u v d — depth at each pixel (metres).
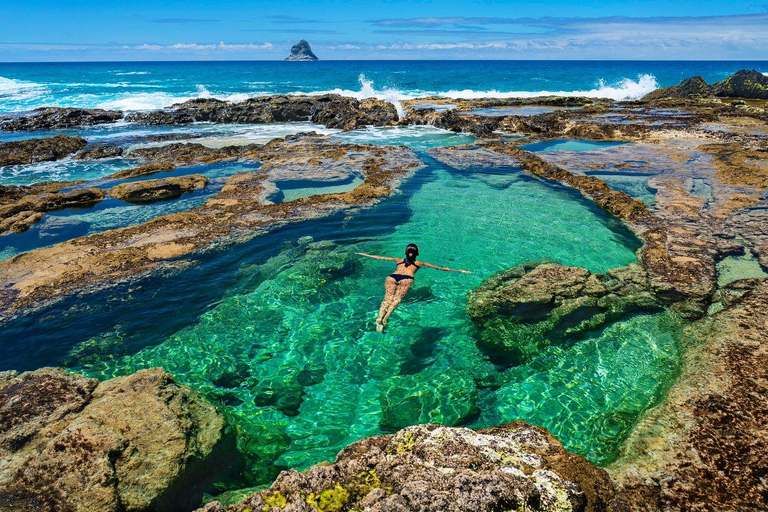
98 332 8.14
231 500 4.84
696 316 8.34
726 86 40.34
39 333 8.07
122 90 54.34
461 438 4.76
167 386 6.02
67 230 12.70
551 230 12.38
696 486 4.73
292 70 118.44
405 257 9.85
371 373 7.25
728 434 5.33
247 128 31.17
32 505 4.32
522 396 6.71
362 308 8.98
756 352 6.73
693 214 12.87
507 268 10.29
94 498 4.44
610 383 6.91
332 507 3.93
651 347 7.66
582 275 9.55
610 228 12.49
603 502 4.41
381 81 70.25
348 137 26.55
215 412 5.97
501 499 3.89
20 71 116.06
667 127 25.66
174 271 10.15
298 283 9.78
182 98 44.16
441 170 18.36
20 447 4.95
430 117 30.95
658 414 5.85
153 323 8.44
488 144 22.91
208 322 8.50
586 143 23.86
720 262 10.22
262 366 7.42
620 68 133.00
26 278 9.68
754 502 4.50
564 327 8.20
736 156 18.72
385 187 15.70
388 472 4.29
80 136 26.36
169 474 4.84
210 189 16.34
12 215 13.55
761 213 12.66
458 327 8.34
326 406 6.58
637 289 9.21
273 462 5.64
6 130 30.08
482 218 13.23
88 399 5.71
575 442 5.86
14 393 5.70
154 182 15.59
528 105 37.47
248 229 12.28
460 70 109.12
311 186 16.42
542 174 17.47
